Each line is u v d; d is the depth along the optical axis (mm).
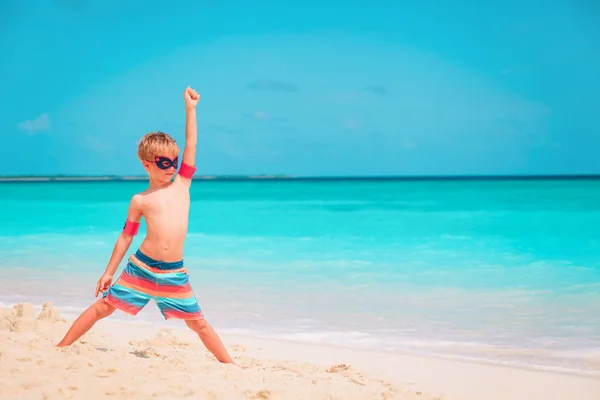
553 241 15180
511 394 4664
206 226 19844
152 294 4242
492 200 36812
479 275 10492
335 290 9203
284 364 5004
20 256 12602
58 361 3787
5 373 3516
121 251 4293
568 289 9180
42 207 30172
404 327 6988
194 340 5934
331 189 70750
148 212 4223
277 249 14016
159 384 3559
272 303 8289
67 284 9516
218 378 3881
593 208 27438
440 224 20172
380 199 41406
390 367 5383
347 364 5055
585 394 4688
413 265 11656
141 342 5668
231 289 9289
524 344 6266
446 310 7852
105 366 3787
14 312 5938
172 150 4281
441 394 4410
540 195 43344
